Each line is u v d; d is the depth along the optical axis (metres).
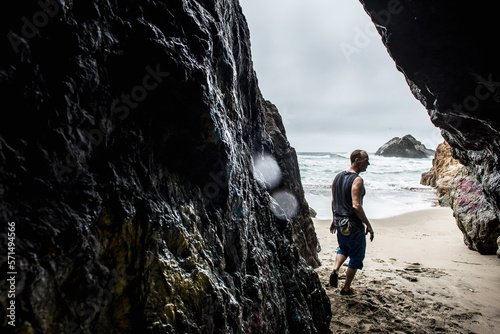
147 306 0.96
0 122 0.76
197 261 1.20
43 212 0.81
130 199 1.03
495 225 5.06
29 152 0.81
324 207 11.14
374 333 2.68
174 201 1.24
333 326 2.79
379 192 15.65
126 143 1.07
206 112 1.29
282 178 3.96
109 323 0.90
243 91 2.75
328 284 3.84
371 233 3.44
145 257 1.00
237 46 2.44
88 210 0.91
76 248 0.85
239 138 2.05
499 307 3.21
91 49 0.97
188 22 1.36
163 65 1.14
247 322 1.46
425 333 2.69
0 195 0.73
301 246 4.27
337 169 27.56
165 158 1.25
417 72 2.99
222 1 1.97
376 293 3.51
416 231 7.40
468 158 4.64
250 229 1.90
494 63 2.51
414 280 4.00
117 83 1.06
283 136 4.85
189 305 1.07
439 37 2.63
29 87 0.82
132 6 1.14
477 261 4.89
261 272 1.80
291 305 2.09
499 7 2.22
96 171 0.98
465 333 2.70
